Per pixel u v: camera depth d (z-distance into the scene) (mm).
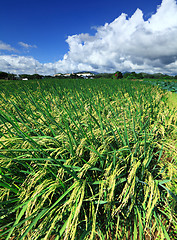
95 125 2518
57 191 1561
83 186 1314
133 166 1517
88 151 1991
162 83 11992
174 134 2629
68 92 6430
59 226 1349
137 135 2199
